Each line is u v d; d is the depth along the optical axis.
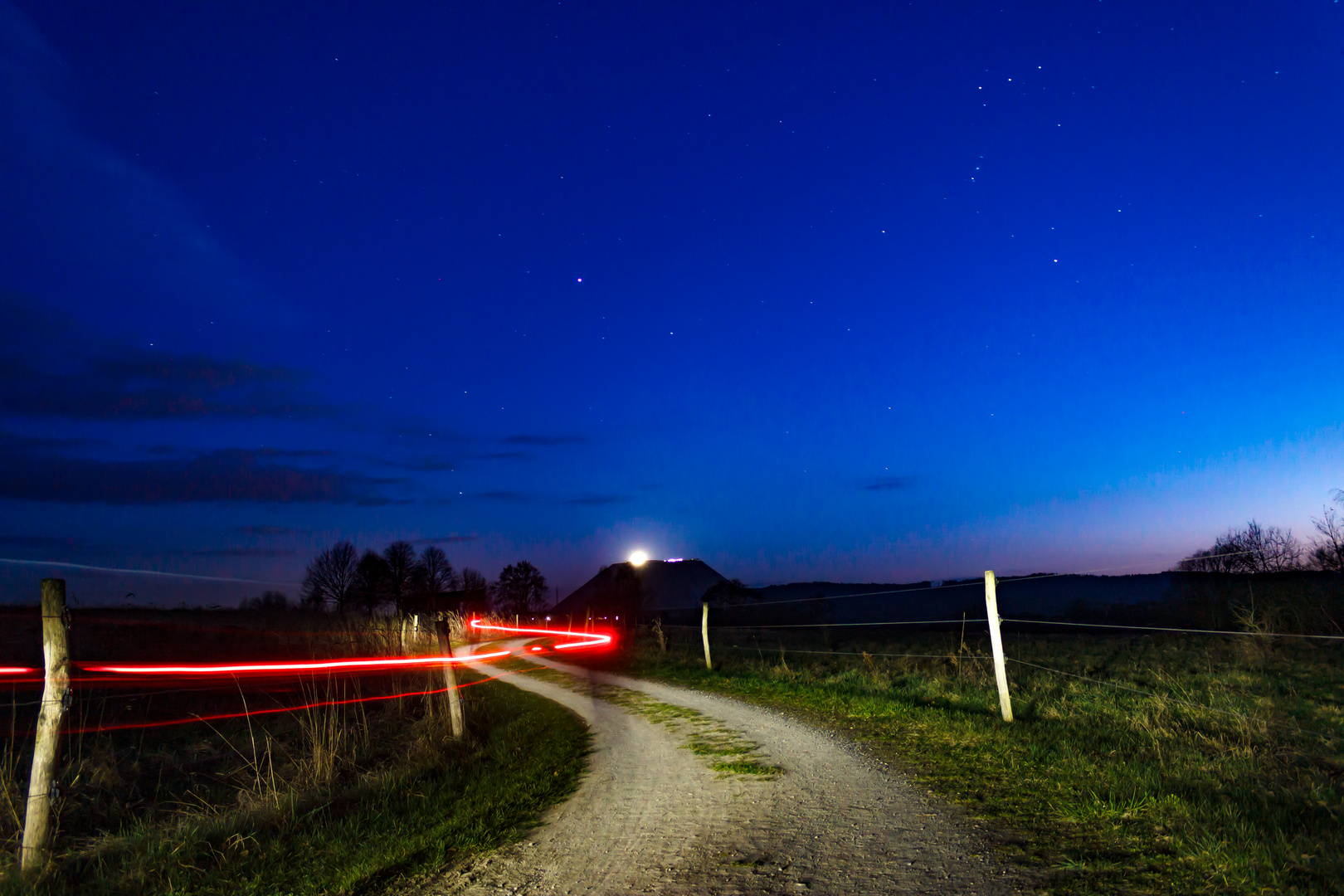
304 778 9.61
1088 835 5.28
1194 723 8.54
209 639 28.11
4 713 14.25
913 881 4.76
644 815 6.96
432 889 5.48
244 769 10.87
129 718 15.19
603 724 12.59
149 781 10.52
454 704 12.28
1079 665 14.37
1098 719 9.11
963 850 5.23
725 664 19.78
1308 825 5.02
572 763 9.62
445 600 65.69
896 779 7.36
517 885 5.39
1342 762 6.75
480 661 29.02
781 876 5.07
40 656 21.61
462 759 10.77
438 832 6.85
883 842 5.56
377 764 11.34
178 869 6.37
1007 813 5.96
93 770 10.07
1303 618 15.39
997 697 11.09
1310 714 8.75
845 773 7.80
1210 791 5.91
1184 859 4.68
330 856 6.52
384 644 26.45
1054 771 6.87
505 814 7.36
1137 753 7.23
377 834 7.08
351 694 18.88
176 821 8.26
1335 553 18.39
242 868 6.36
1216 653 14.38
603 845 6.16
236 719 15.20
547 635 47.06
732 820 6.53
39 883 6.04
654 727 11.93
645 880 5.24
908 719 10.27
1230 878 4.34
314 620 35.53
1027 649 18.31
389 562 69.69
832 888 4.77
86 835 8.04
